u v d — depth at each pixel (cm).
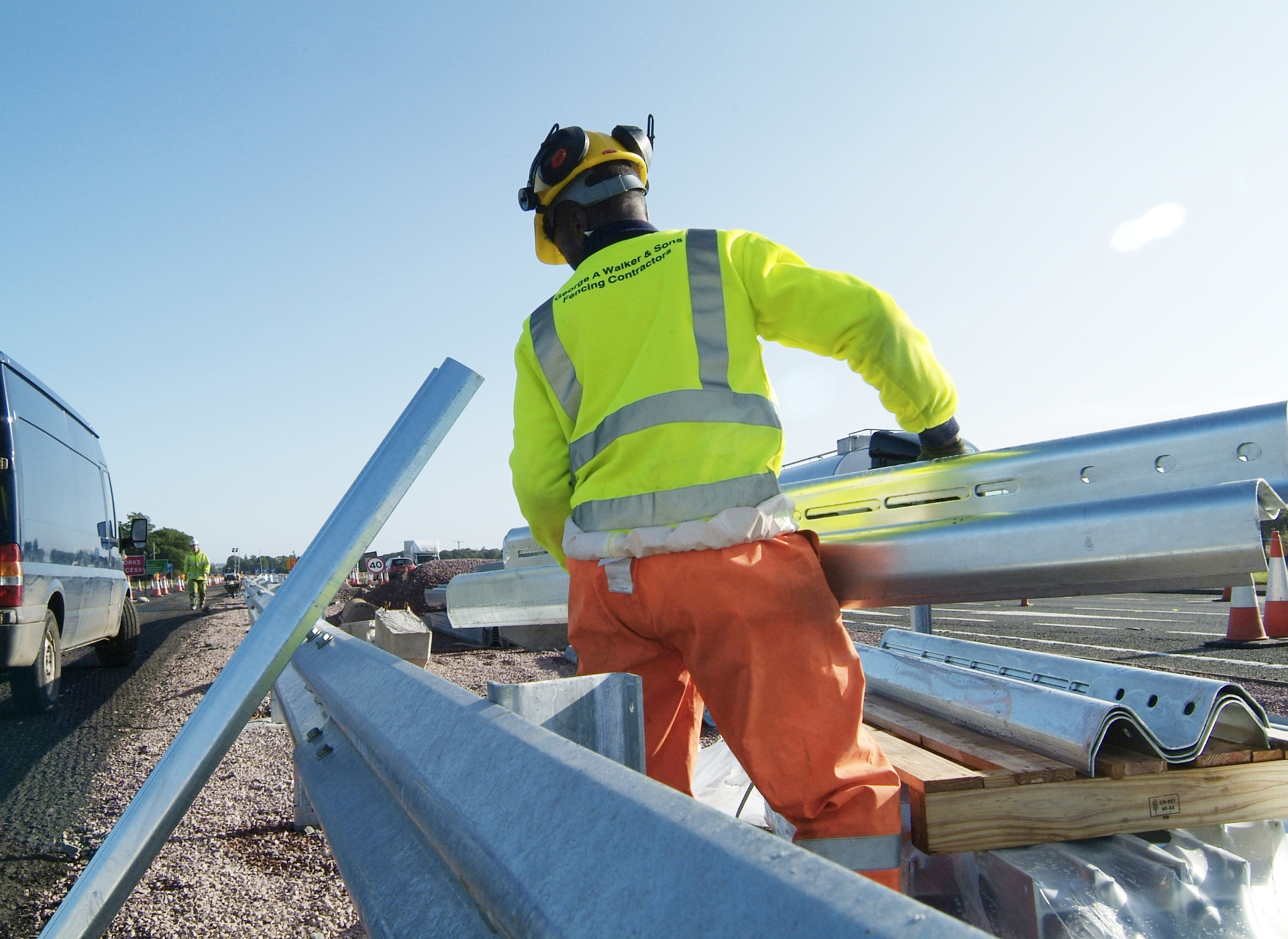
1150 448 152
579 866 59
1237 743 169
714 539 141
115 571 935
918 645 282
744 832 50
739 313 158
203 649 1071
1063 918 136
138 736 527
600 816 61
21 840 328
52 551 703
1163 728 165
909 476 173
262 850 294
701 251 162
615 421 156
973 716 191
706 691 147
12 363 654
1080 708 160
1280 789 162
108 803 372
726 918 44
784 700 138
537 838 66
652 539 144
